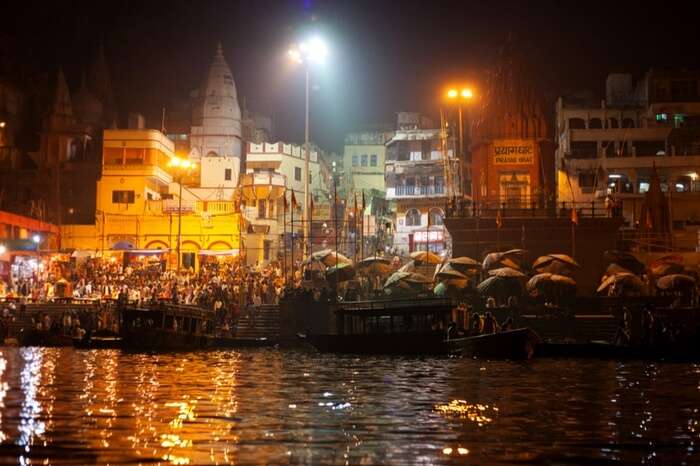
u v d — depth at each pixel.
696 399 21.36
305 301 49.19
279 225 78.44
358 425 16.67
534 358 36.72
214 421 17.02
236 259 66.75
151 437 15.05
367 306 47.78
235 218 70.56
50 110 82.69
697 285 49.78
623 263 54.50
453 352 38.44
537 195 56.88
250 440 14.86
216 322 49.72
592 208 55.03
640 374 28.83
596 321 45.38
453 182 78.31
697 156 76.75
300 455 13.57
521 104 58.31
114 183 73.44
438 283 49.38
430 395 21.97
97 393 21.89
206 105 87.62
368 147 94.06
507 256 50.66
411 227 80.75
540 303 48.84
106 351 42.06
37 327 48.91
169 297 52.41
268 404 19.88
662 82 81.88
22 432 15.52
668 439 15.40
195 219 70.75
